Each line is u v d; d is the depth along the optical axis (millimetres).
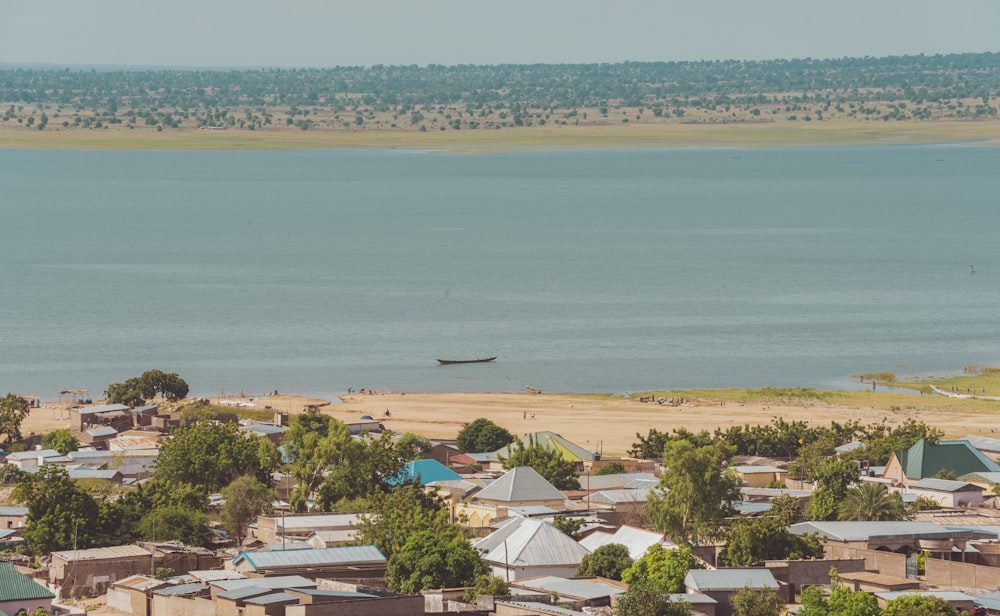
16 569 174625
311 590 162125
